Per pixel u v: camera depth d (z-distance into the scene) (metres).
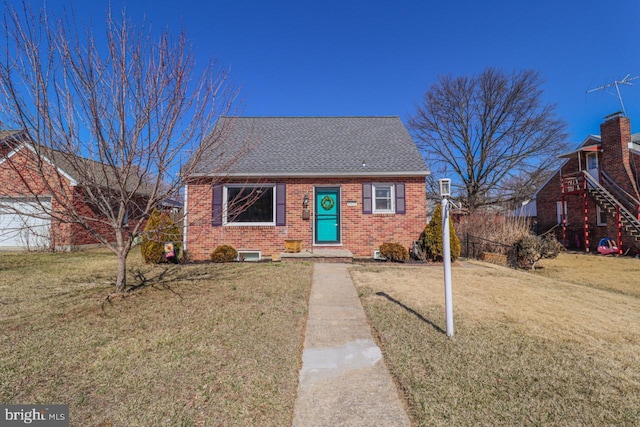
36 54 4.15
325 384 2.76
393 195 11.02
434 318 4.41
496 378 2.85
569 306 5.16
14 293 5.39
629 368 3.06
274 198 10.89
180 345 3.43
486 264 9.69
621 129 15.51
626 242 14.83
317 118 14.66
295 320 4.27
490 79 25.83
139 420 2.23
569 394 2.61
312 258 9.45
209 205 10.59
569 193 17.00
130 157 4.62
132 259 9.60
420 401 2.49
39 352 3.22
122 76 4.57
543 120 24.75
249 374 2.87
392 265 8.88
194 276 6.95
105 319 4.19
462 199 27.94
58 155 5.87
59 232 11.73
